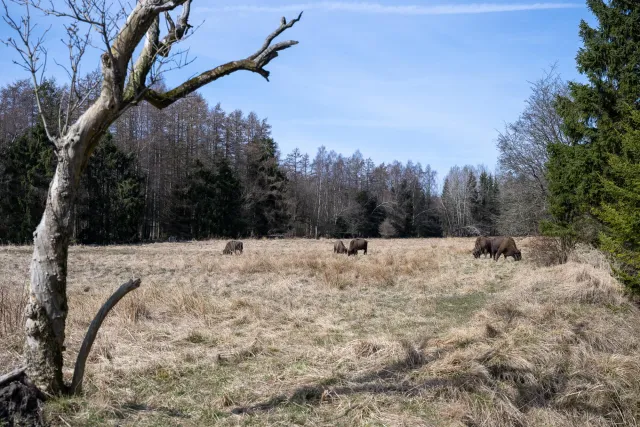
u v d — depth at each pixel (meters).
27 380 4.20
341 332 7.81
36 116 38.78
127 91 4.19
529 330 7.22
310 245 32.94
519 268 16.09
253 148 52.47
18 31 3.89
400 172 81.88
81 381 4.56
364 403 4.74
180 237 45.22
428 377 5.49
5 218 34.31
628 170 7.68
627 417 4.89
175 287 11.36
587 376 5.59
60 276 4.22
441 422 4.46
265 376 5.55
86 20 3.77
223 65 4.34
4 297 7.25
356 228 58.94
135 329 7.33
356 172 77.12
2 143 37.94
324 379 5.41
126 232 38.69
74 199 4.25
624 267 9.39
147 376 5.48
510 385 5.32
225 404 4.78
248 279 13.83
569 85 14.12
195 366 5.84
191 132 49.94
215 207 44.91
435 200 78.62
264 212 50.22
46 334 4.20
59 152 4.14
